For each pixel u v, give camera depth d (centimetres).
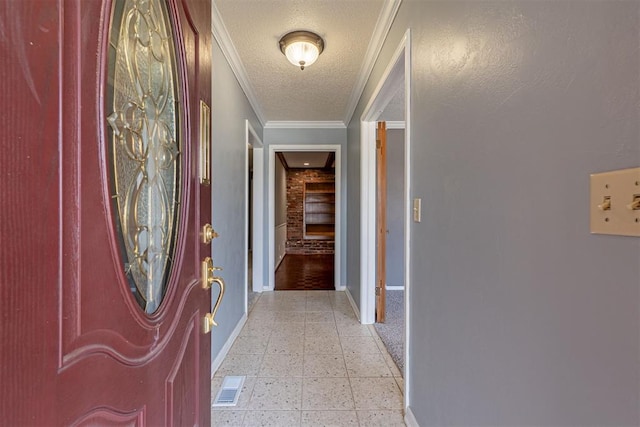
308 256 760
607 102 49
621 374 48
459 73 100
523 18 69
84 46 48
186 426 90
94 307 50
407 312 150
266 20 186
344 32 197
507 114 75
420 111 135
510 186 74
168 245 85
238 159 266
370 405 167
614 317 49
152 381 70
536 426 66
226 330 230
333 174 836
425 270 130
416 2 139
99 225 52
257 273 404
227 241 233
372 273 286
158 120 82
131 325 62
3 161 35
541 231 64
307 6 173
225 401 170
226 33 200
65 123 44
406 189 150
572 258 57
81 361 47
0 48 35
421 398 135
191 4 95
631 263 46
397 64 166
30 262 39
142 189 73
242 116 279
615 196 48
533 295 67
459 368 101
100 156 52
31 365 39
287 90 295
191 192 96
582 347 55
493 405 82
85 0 48
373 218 286
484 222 86
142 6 73
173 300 83
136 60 71
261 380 191
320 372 200
